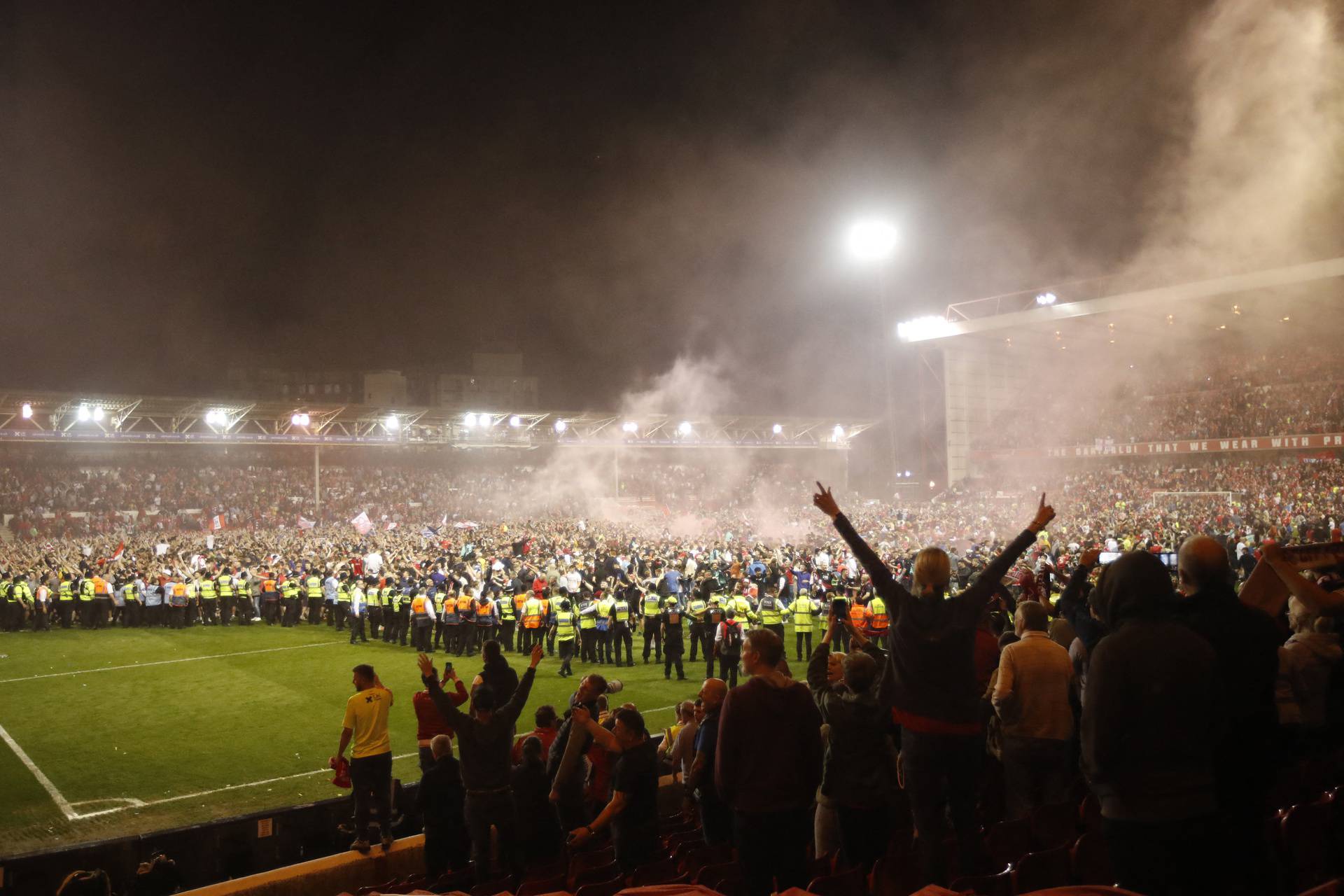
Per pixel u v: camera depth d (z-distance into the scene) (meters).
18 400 44.56
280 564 30.81
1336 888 3.29
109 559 35.69
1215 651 3.73
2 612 27.89
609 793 8.17
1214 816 3.22
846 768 5.52
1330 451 52.97
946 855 5.34
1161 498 53.84
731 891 5.75
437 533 47.34
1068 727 6.11
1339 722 5.76
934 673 4.55
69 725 15.97
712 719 6.94
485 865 7.97
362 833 8.67
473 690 8.11
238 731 15.54
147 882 7.80
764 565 28.50
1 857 7.87
